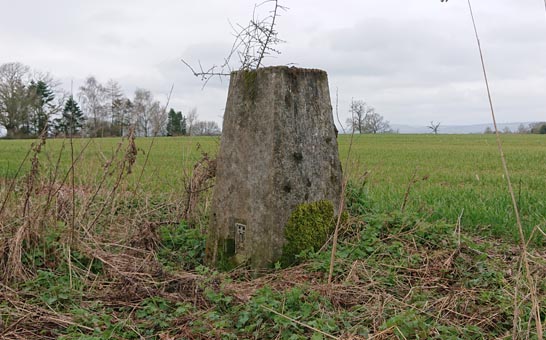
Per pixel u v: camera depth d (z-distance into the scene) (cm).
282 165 621
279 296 516
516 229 782
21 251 601
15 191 780
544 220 816
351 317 480
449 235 688
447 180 1717
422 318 466
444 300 515
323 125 662
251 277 620
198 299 534
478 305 514
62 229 659
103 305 529
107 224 777
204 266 673
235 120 659
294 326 459
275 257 619
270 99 625
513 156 3088
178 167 1756
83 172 950
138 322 493
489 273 576
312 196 643
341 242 661
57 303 529
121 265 616
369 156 3147
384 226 701
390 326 446
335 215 669
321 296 516
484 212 872
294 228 623
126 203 851
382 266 605
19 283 572
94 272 621
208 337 455
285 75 627
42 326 486
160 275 582
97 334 459
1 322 479
